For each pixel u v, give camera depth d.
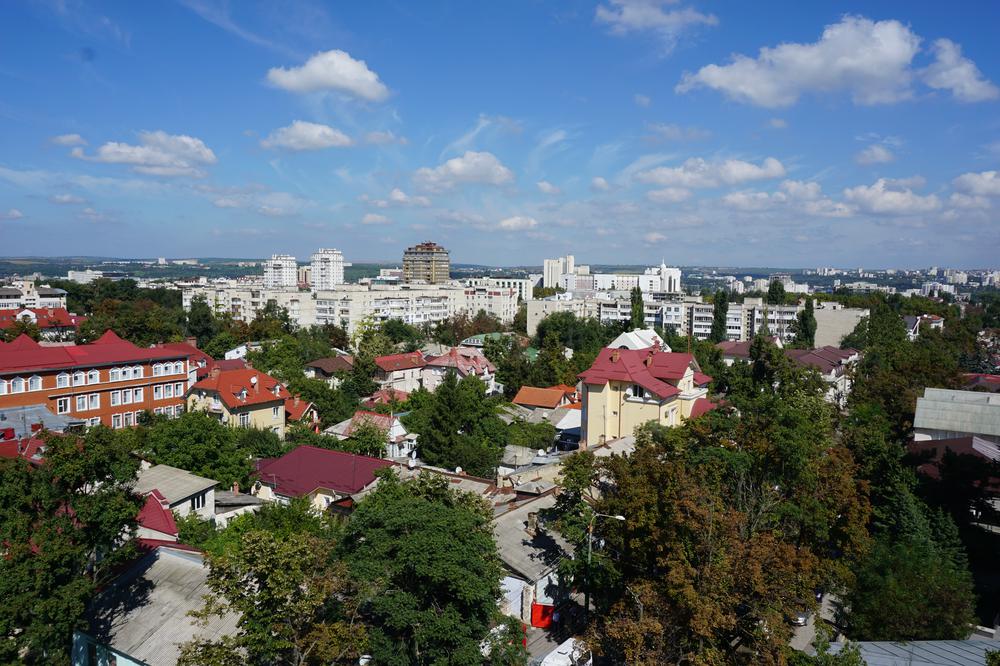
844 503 43.12
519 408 107.06
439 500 38.94
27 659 35.97
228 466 62.56
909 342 166.88
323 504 59.59
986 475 56.53
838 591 45.69
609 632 34.31
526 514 50.00
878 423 77.19
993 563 53.84
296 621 28.70
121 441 37.44
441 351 160.12
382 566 32.22
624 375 79.19
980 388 98.19
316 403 100.44
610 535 40.44
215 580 28.12
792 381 84.69
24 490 33.50
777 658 32.06
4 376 82.25
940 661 35.06
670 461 42.94
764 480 43.41
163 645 33.75
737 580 34.00
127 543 37.88
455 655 31.38
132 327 155.12
